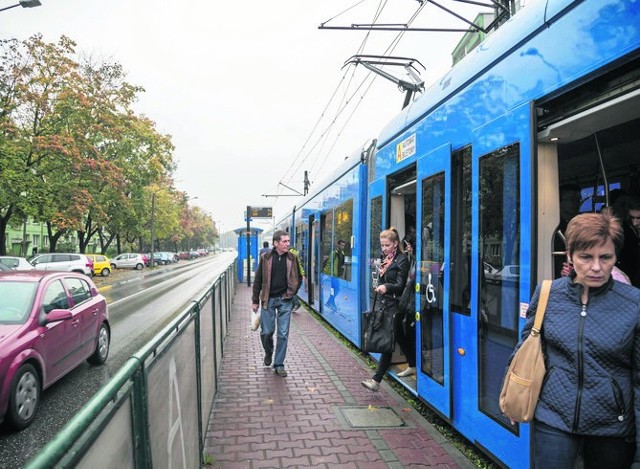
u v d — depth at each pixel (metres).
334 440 4.37
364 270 7.74
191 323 3.57
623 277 2.55
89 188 27.70
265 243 14.98
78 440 1.27
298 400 5.58
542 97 3.10
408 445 4.26
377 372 5.71
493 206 3.60
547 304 2.32
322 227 11.94
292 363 7.47
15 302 5.88
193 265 60.72
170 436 2.54
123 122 30.92
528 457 3.10
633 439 2.14
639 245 3.40
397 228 6.41
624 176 4.00
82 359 7.12
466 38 20.08
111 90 30.89
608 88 2.64
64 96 24.25
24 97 23.05
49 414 5.69
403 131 5.88
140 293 21.83
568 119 2.93
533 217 3.09
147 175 37.72
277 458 3.99
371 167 7.55
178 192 64.94
